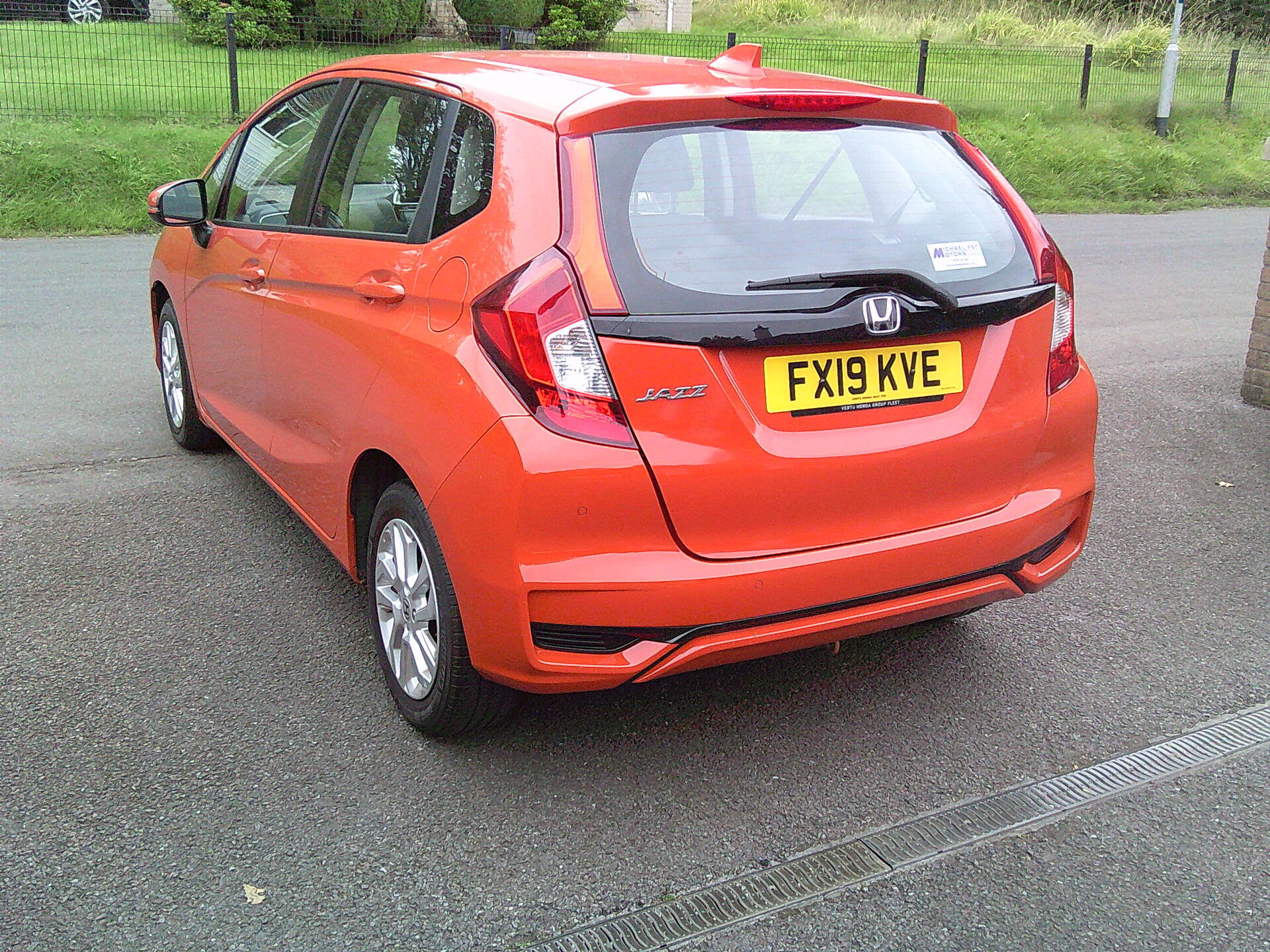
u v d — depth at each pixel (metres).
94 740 2.92
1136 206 15.35
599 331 2.43
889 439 2.69
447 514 2.60
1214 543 4.45
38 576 3.84
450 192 2.90
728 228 2.59
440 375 2.66
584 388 2.43
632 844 2.61
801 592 2.61
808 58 21.00
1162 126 18.52
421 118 3.17
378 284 2.97
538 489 2.43
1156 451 5.51
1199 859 2.60
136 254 9.68
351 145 3.49
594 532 2.47
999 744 3.06
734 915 2.39
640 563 2.50
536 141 2.67
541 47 19.80
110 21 20.97
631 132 2.63
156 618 3.59
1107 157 16.28
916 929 2.36
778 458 2.57
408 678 2.99
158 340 5.25
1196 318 8.55
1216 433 5.79
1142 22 26.84
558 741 3.02
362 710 3.12
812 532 2.65
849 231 2.71
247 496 4.60
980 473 2.84
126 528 4.26
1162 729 3.15
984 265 2.85
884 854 2.60
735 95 2.71
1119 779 2.91
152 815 2.64
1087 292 9.48
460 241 2.75
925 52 17.64
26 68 15.68
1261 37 30.55
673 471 2.48
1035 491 2.97
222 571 3.93
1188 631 3.73
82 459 4.94
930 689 3.34
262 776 2.80
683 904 2.42
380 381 2.93
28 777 2.76
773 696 3.29
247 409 4.11
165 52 17.47
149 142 12.41
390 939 2.29
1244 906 2.45
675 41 21.33
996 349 2.85
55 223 10.70
